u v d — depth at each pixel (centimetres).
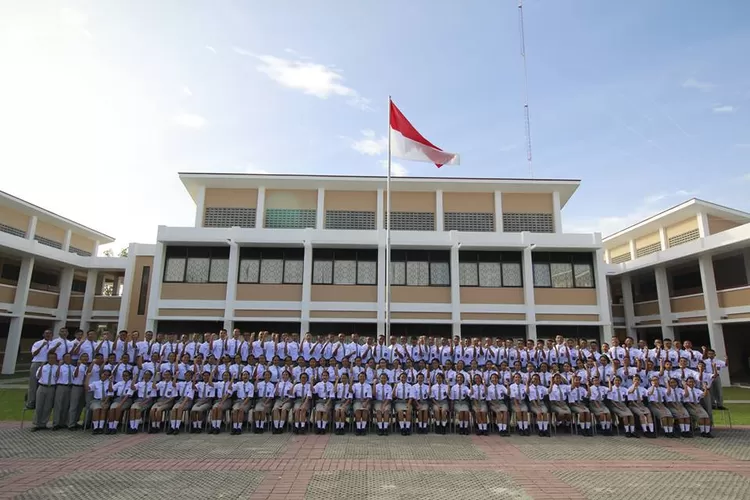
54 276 3209
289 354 1251
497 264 2109
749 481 736
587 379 1125
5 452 870
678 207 2603
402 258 2100
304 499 641
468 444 982
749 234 1928
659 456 891
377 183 2308
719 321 2172
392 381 1147
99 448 905
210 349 1218
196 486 688
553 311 2062
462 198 2361
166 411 1088
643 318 2706
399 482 720
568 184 2319
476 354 1251
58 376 1073
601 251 2095
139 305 2456
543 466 817
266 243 2058
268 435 1045
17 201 2584
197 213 2302
